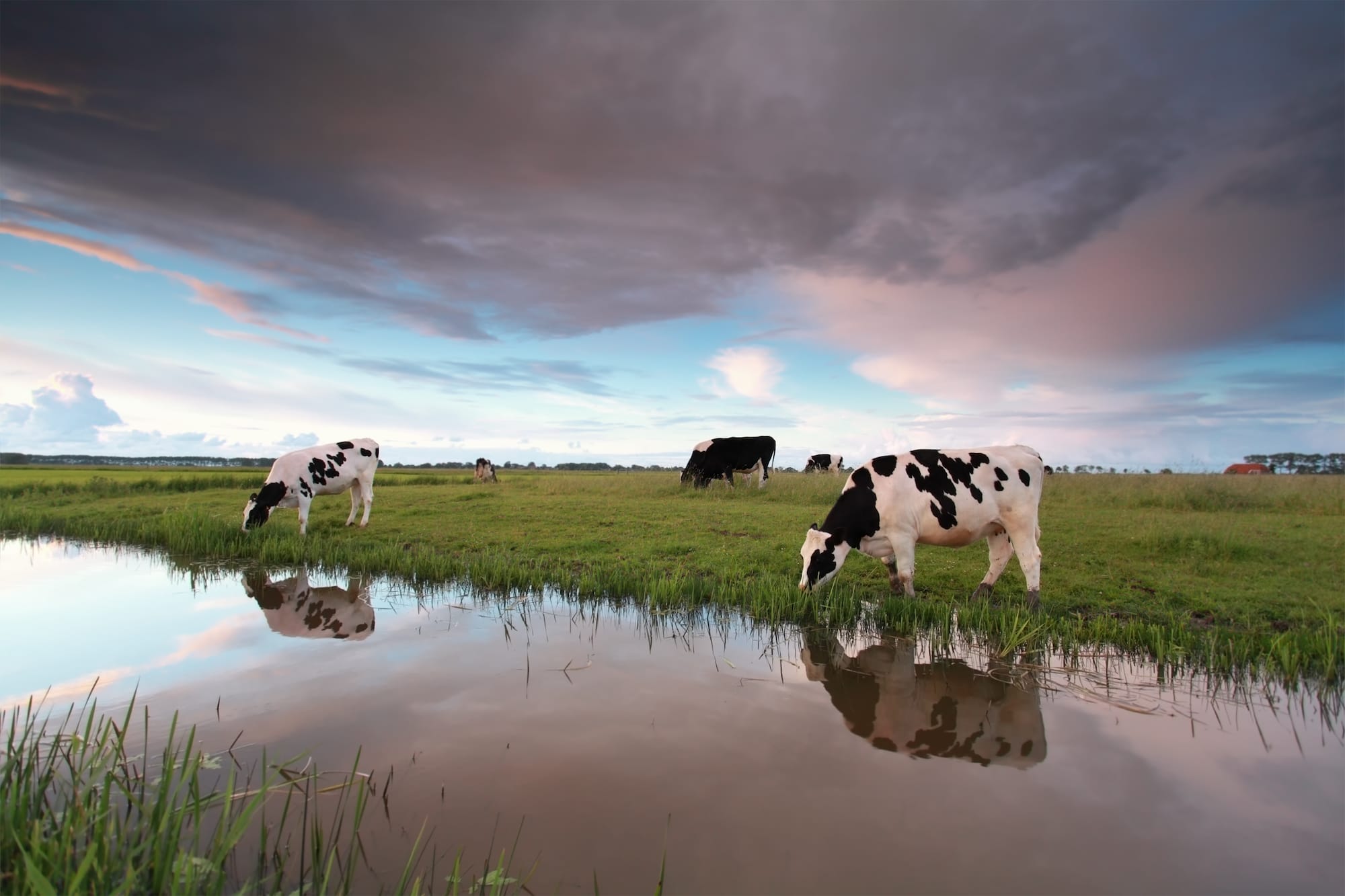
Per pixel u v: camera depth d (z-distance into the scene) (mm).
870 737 3957
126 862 2516
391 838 2836
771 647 5855
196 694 4500
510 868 2637
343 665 5137
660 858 2723
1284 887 2609
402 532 12031
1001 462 7348
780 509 14844
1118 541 10461
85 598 7621
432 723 4047
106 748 3611
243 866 2635
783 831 2938
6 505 16500
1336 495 13984
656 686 4762
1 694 4523
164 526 12156
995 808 3166
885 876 2635
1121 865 2740
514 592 7941
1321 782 3467
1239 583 8008
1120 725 4203
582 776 3389
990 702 4586
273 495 11797
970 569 9133
